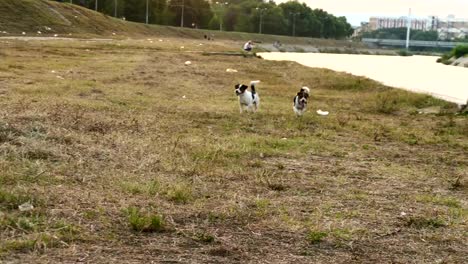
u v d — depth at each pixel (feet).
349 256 16.96
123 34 204.23
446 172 29.84
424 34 480.64
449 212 22.03
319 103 58.90
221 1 419.95
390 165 30.73
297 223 19.42
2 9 163.12
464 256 17.48
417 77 113.70
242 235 18.11
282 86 75.20
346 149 34.50
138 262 15.43
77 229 17.25
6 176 21.77
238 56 139.54
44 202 19.35
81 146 28.40
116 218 18.62
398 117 52.06
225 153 30.12
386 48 427.33
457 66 181.06
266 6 408.26
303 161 30.22
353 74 104.06
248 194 22.93
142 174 24.47
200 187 23.30
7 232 16.57
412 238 18.88
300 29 411.95
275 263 16.05
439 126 46.88
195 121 40.63
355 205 22.35
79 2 281.13
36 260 14.99
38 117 34.37
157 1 312.50
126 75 69.51
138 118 38.91
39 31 160.25
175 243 17.02
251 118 44.24
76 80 59.52
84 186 21.90
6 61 74.79
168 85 63.72
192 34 274.77
